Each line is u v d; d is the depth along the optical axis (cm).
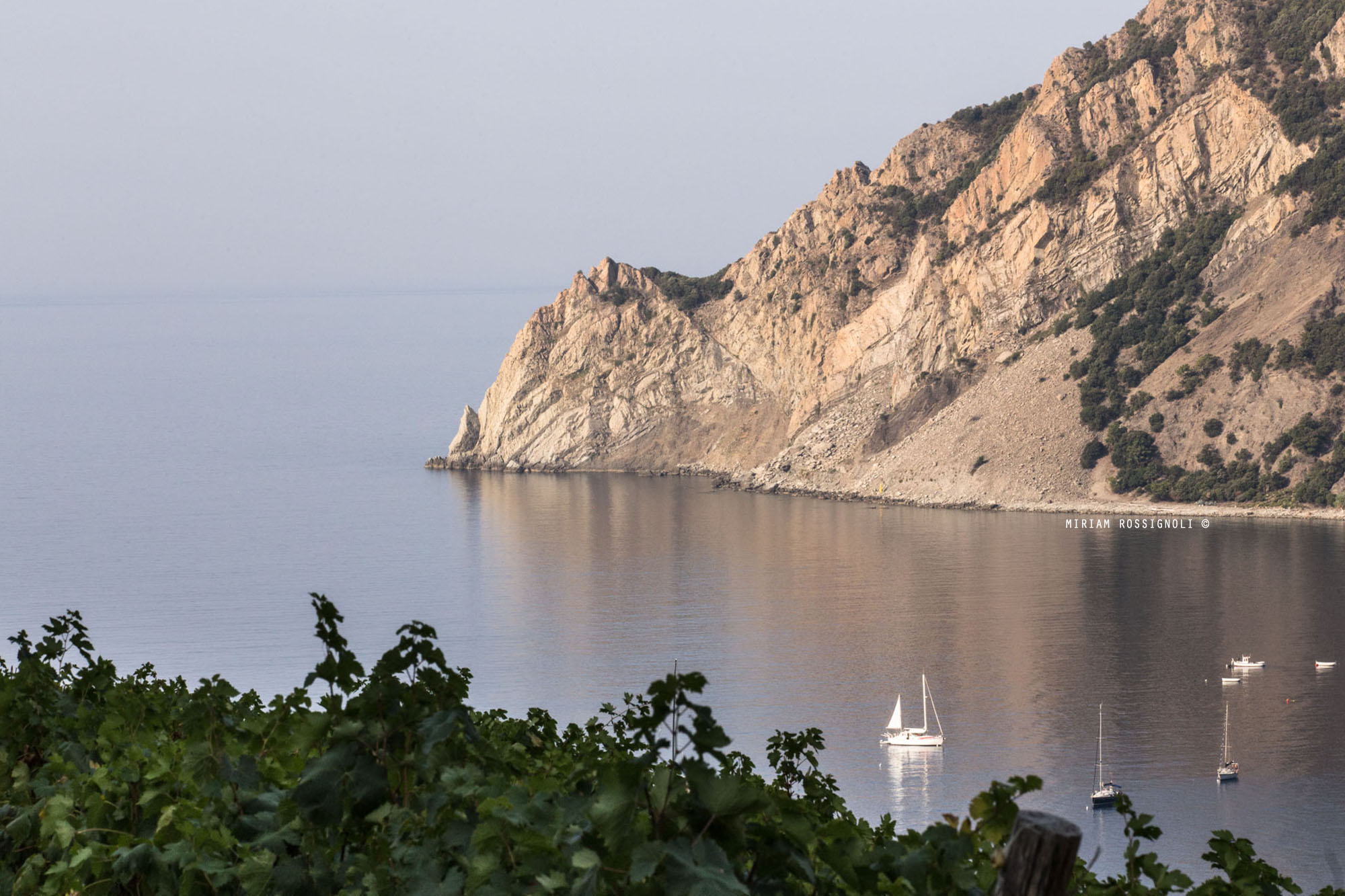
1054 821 588
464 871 771
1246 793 7575
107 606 14812
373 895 779
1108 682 10306
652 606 13912
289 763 941
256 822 877
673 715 689
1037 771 8200
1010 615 12850
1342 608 12575
